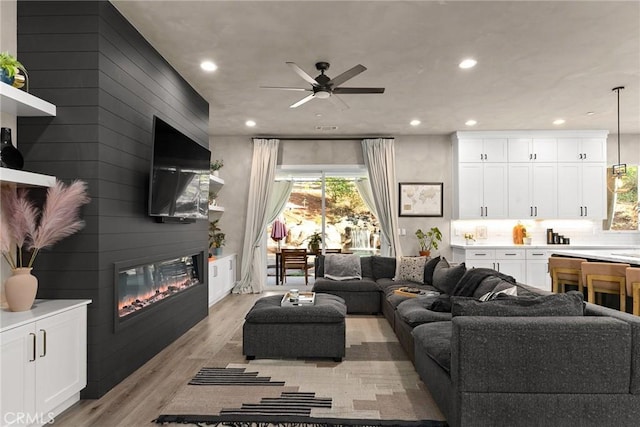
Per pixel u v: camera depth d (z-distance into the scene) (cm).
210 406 276
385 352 396
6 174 235
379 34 352
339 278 617
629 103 555
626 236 753
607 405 222
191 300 486
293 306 382
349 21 329
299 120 644
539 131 722
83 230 288
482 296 349
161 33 351
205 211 494
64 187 280
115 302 308
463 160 724
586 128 710
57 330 253
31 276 258
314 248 770
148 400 286
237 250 752
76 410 270
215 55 395
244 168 756
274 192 775
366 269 648
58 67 291
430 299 422
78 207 285
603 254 511
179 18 325
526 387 223
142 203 356
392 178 743
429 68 428
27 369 229
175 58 402
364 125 680
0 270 276
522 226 744
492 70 435
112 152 307
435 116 623
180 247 446
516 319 232
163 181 361
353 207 771
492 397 223
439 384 262
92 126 289
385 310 538
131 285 353
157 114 386
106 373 299
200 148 464
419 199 754
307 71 435
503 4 305
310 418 259
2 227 247
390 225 736
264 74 444
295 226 773
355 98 530
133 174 340
